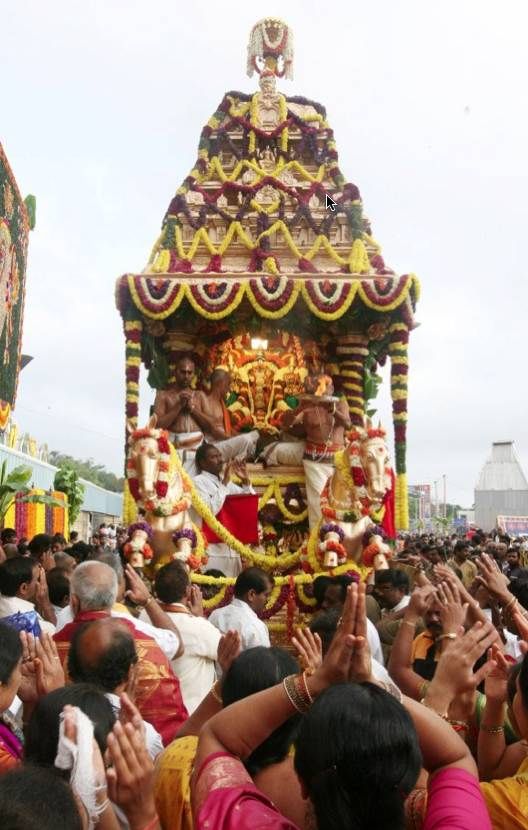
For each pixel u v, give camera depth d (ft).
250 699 7.18
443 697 8.86
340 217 43.34
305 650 10.09
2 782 5.55
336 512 33.71
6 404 69.15
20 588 18.07
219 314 38.24
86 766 6.63
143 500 32.40
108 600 14.26
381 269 41.22
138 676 12.76
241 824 5.97
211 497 36.17
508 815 7.83
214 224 43.42
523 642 8.85
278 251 42.83
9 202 61.67
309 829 6.24
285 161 45.78
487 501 233.76
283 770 7.77
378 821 5.75
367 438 33.73
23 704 10.61
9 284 64.59
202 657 16.74
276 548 39.40
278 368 43.73
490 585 13.21
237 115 46.62
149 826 6.74
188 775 8.36
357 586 7.13
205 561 33.83
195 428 39.42
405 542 62.03
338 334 43.21
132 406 38.52
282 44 48.60
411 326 40.91
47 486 112.06
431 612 14.73
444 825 6.25
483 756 9.66
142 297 38.06
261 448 42.83
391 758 5.81
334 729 5.92
